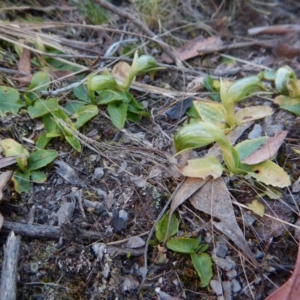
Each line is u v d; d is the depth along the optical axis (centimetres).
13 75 26
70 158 22
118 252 19
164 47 29
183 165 21
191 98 25
